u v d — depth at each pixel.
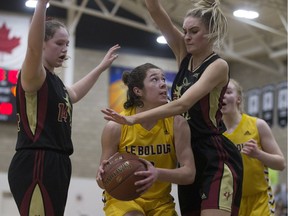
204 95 4.97
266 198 6.54
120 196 4.79
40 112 4.91
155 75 5.28
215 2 5.29
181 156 5.11
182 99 4.83
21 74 4.87
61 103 5.01
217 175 5.09
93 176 20.44
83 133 20.53
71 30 18.97
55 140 4.92
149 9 5.57
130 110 5.38
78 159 20.30
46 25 5.10
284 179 20.83
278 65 21.88
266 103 22.19
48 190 4.81
